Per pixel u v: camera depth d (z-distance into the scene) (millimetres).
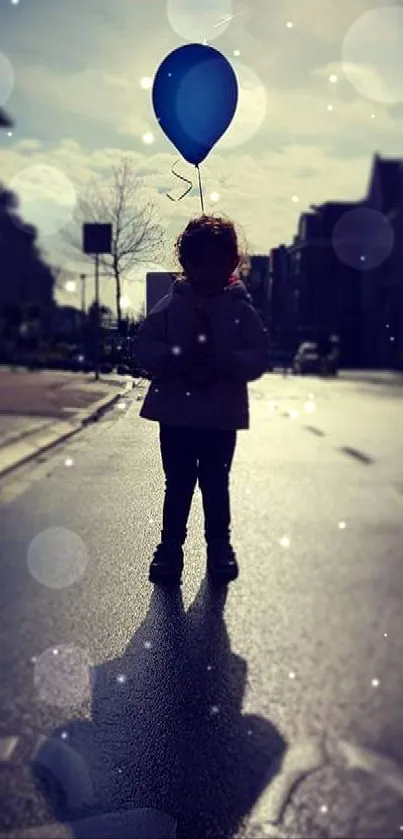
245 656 2297
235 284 2293
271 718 2025
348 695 2172
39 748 1789
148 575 2301
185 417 2289
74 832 1573
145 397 2271
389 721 2057
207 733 1904
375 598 2887
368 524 4012
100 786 1694
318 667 2307
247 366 2266
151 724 1872
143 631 2164
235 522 3742
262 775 1810
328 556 3393
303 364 6449
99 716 1888
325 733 1974
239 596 2582
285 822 1686
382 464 5738
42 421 2535
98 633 2156
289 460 5406
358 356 12172
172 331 2213
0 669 2061
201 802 1713
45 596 2328
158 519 2346
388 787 1785
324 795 1766
